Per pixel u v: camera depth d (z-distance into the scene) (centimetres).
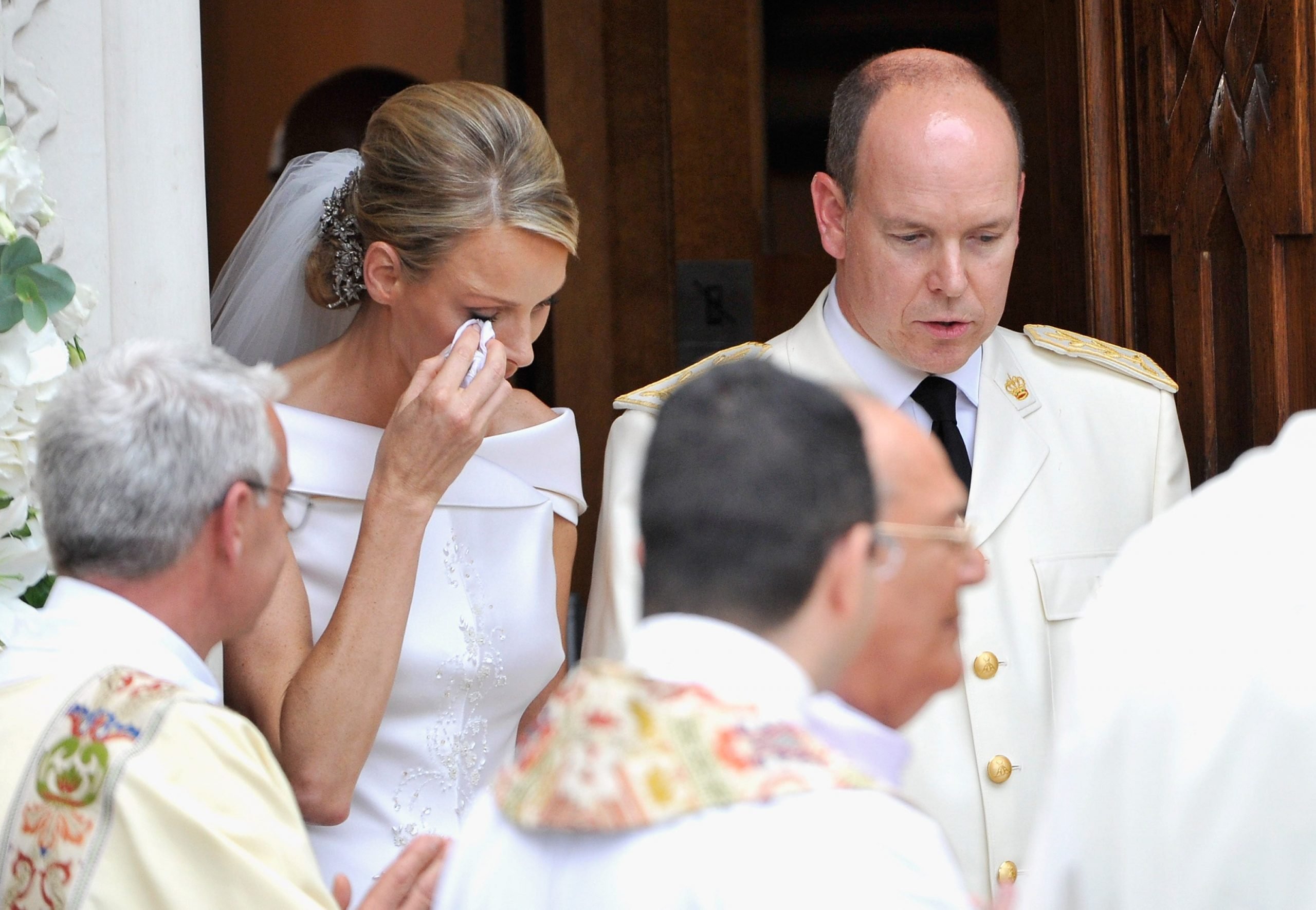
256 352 955
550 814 425
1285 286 984
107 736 564
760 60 1764
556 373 1789
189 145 930
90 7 880
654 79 1767
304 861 584
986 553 869
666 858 403
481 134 785
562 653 927
